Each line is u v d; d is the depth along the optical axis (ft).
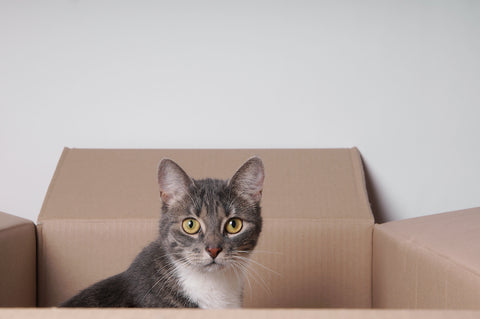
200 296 3.76
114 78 5.74
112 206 5.04
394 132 5.82
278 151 5.65
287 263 4.97
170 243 3.76
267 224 4.94
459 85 5.75
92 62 5.72
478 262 3.14
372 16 5.65
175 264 3.75
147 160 5.52
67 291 4.95
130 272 3.89
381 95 5.76
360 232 4.93
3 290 4.23
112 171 5.40
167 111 5.80
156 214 4.97
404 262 4.03
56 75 5.73
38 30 5.66
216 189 3.86
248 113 5.80
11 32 5.65
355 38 5.68
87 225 4.92
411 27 5.67
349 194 5.17
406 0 5.64
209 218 3.71
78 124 5.81
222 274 3.79
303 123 5.81
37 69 5.72
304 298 4.97
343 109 5.79
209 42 5.69
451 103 5.77
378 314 1.96
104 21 5.65
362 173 5.41
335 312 1.97
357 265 4.95
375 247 4.82
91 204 5.06
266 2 5.63
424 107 5.78
